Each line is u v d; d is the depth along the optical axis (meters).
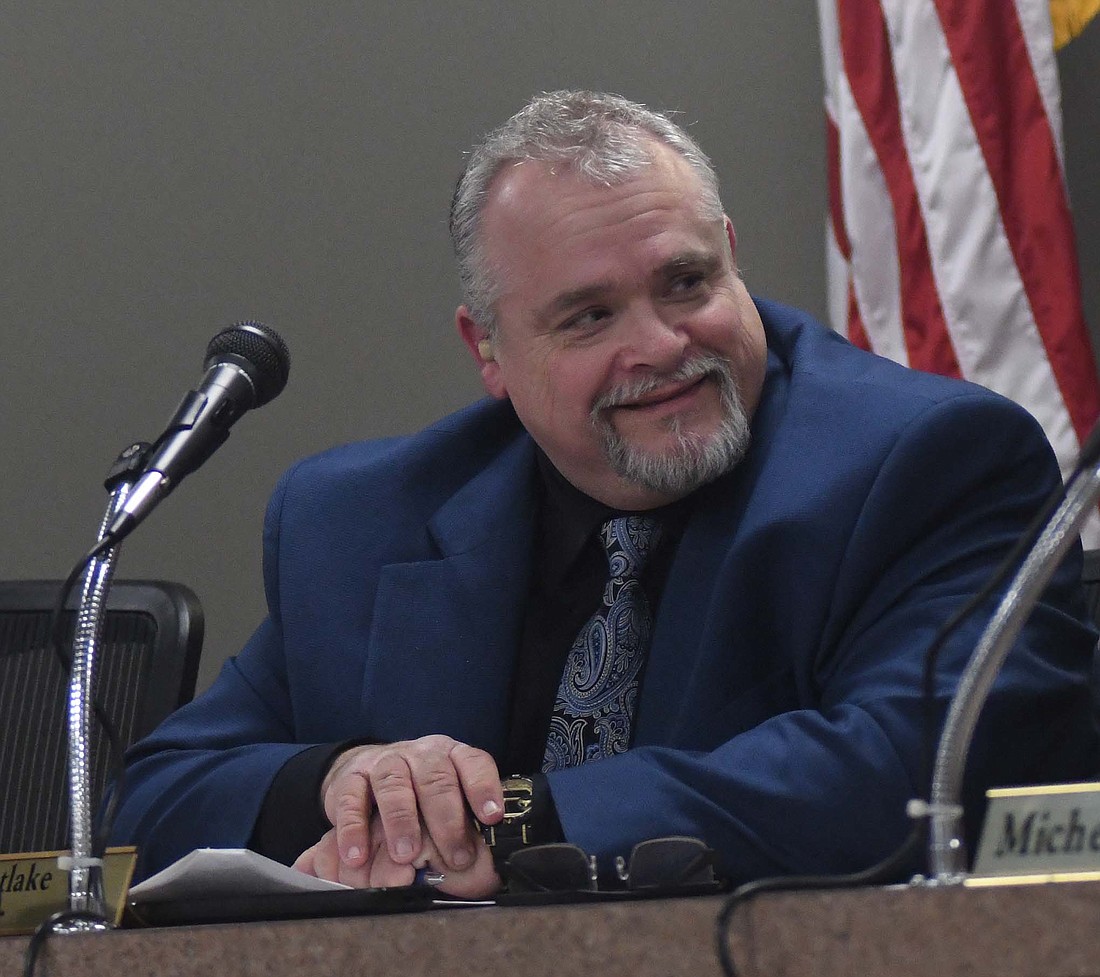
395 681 7.07
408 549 7.46
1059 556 3.46
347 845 5.54
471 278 7.06
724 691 6.46
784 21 13.58
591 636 7.00
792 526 6.35
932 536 6.30
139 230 14.09
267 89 14.09
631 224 6.58
